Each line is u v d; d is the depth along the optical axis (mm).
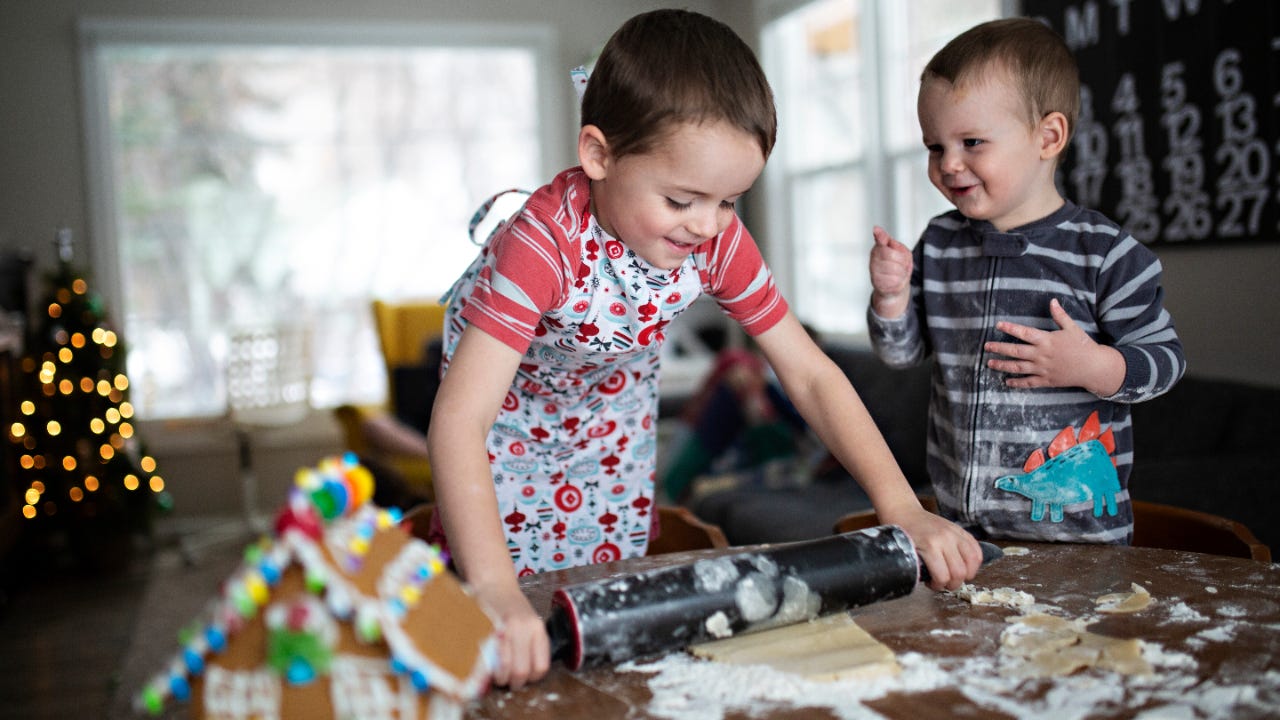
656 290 1141
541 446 1363
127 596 3777
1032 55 1232
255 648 628
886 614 955
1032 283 1290
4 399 3791
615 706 772
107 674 2904
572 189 1099
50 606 3664
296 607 618
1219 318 2646
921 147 4055
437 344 4410
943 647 860
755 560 907
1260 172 2453
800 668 816
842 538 957
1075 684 767
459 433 948
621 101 914
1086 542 1262
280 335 4793
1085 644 840
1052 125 1260
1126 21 2832
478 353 1003
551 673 846
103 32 5117
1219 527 1297
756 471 3438
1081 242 1274
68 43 5109
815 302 5039
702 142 883
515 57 5816
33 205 5102
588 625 825
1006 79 1219
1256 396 2254
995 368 1221
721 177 905
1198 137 2625
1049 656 815
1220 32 2533
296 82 5535
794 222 5172
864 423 1117
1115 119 2898
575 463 1388
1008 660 824
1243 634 854
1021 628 892
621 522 1430
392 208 5711
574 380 1299
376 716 630
